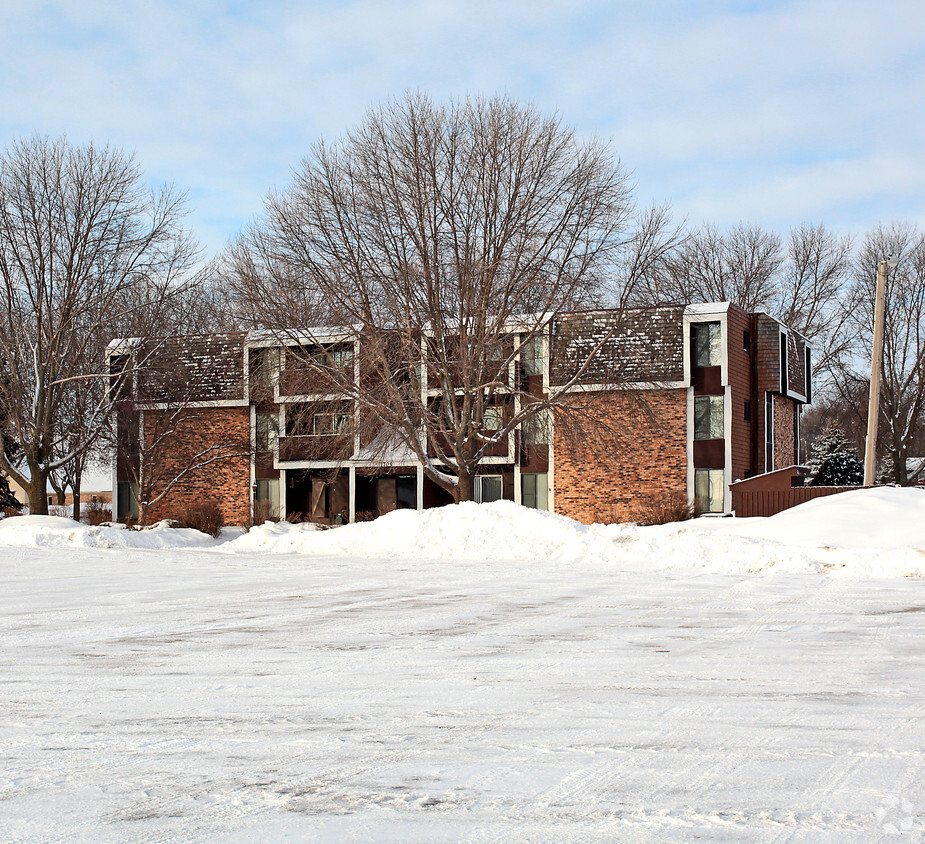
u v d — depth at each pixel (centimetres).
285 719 645
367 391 3169
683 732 598
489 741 578
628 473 4194
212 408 4806
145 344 3941
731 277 6488
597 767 517
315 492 4959
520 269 3131
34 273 3681
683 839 404
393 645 970
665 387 3862
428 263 3098
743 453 4300
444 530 2478
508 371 3469
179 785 491
